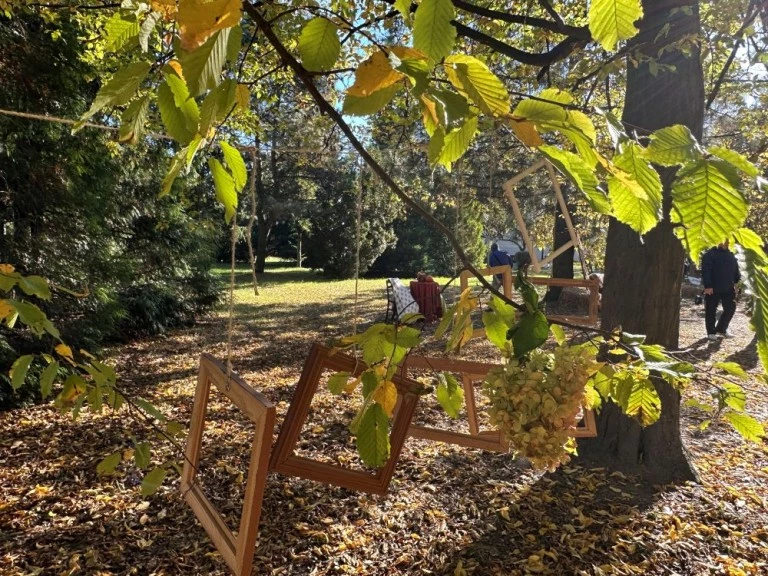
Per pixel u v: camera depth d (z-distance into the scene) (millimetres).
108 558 2893
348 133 814
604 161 729
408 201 890
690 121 3387
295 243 26484
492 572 2758
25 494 3576
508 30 5223
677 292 3588
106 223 7762
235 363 7371
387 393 1092
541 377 1062
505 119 690
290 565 2842
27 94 5461
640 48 3229
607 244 3773
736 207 632
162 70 707
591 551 2926
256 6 1048
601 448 3863
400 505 3398
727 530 3115
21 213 5875
